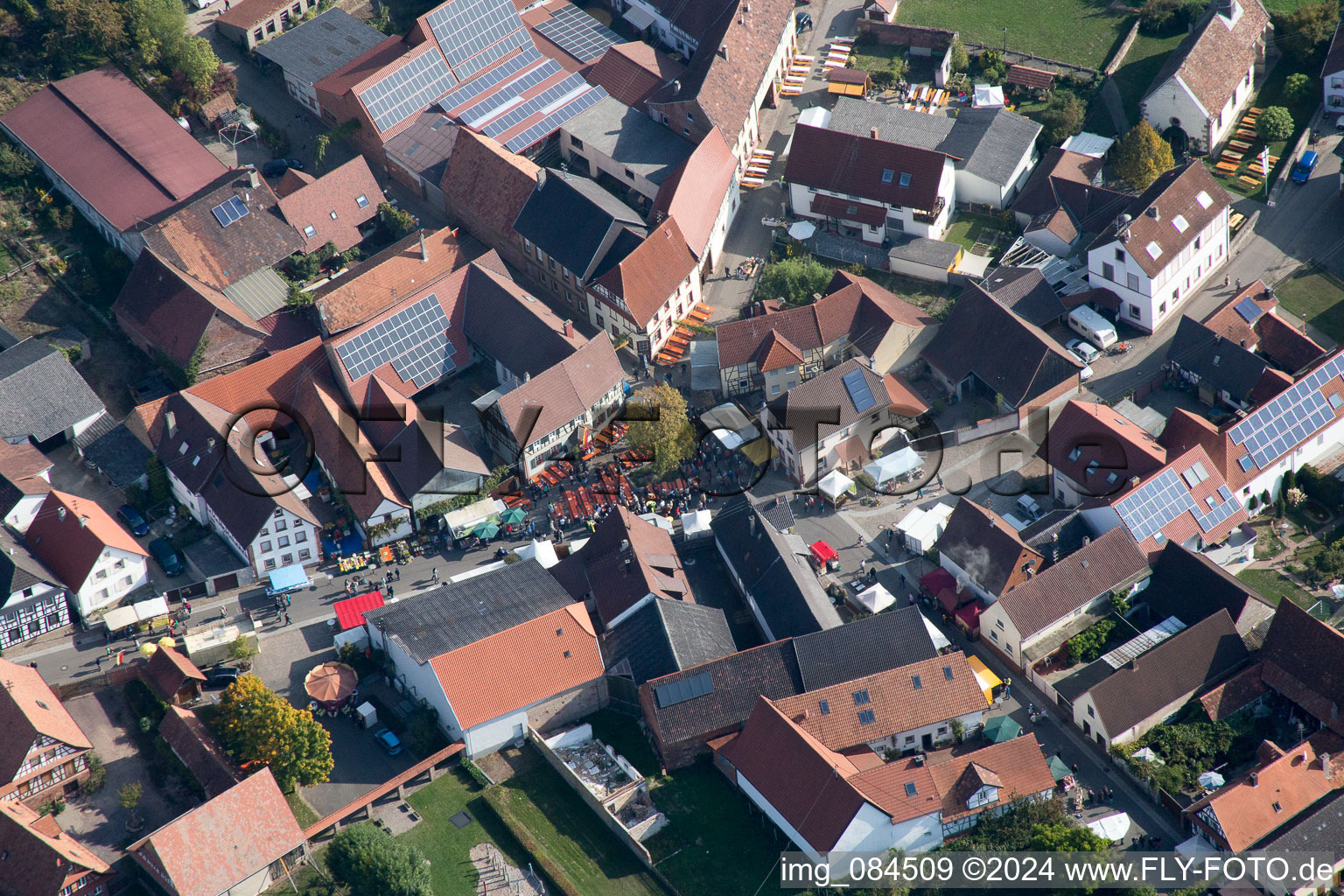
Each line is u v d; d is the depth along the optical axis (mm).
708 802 136250
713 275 189375
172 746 141125
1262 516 158500
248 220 183750
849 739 137000
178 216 180375
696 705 139250
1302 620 138375
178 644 150625
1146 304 173250
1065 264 181375
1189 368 167750
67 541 155500
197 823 128250
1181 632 142000
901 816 126812
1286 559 153750
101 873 129375
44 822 133125
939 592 152125
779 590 149125
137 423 168000
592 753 141625
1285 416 158125
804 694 137750
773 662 141125
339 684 145375
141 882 131625
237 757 138375
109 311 181625
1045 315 175375
